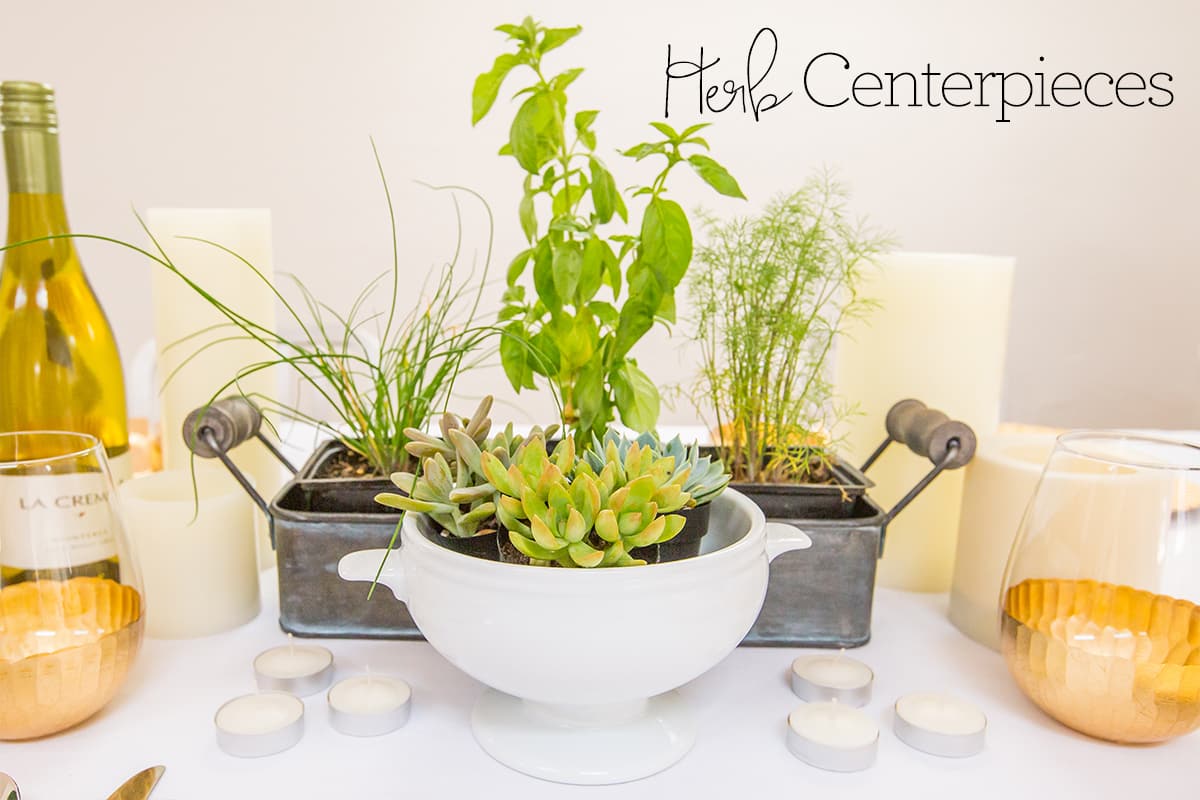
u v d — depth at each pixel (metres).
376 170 2.13
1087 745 0.50
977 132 2.12
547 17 2.07
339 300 2.18
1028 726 0.52
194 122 2.09
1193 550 0.46
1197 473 0.46
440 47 2.08
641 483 0.41
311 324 1.95
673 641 0.42
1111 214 2.16
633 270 0.58
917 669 0.58
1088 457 0.49
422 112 2.11
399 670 0.57
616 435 0.52
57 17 2.02
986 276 0.67
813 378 0.66
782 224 0.64
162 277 0.68
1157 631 0.47
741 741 0.50
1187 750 0.50
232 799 0.44
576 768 0.46
